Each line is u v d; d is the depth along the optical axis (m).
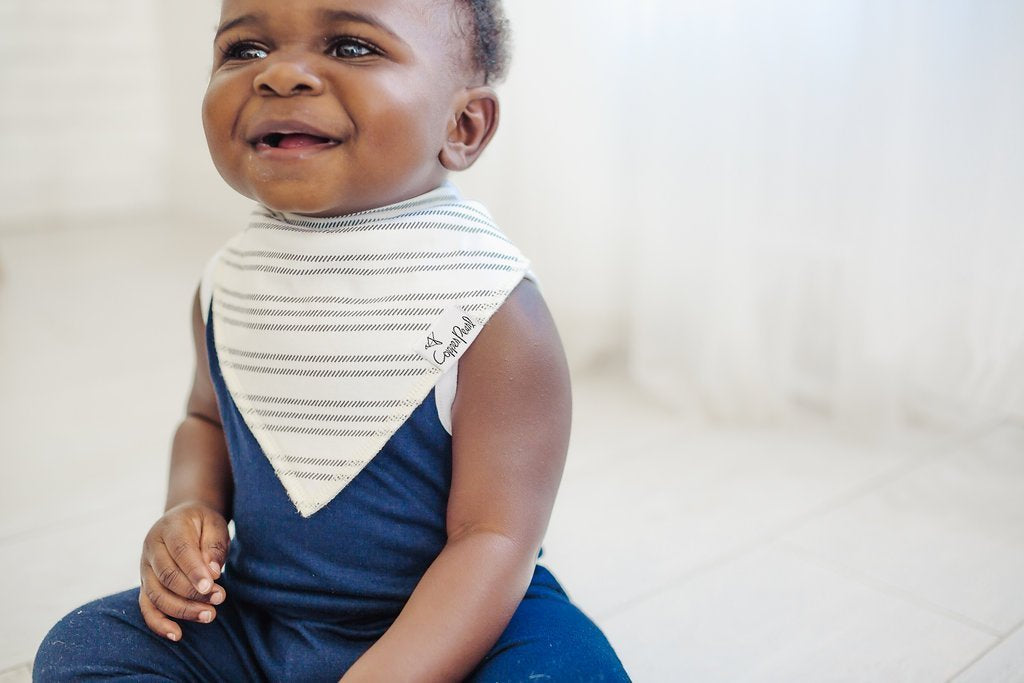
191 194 2.80
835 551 1.12
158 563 0.71
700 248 1.46
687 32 1.41
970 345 1.35
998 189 1.28
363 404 0.68
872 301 1.36
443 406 0.68
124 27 2.81
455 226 0.70
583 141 1.54
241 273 0.73
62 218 2.82
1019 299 1.30
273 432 0.70
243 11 0.66
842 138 1.36
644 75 1.49
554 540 1.15
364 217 0.69
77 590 1.05
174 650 0.70
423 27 0.67
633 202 1.57
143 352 1.79
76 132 2.80
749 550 1.12
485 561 0.66
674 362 1.53
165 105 2.88
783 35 1.34
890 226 1.33
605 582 1.06
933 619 1.00
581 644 0.67
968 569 1.08
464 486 0.68
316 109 0.63
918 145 1.30
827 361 1.47
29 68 2.72
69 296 2.12
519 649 0.66
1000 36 1.25
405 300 0.68
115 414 1.52
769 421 1.46
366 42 0.65
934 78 1.28
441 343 0.67
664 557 1.11
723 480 1.29
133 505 1.24
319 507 0.69
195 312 0.81
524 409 0.68
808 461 1.33
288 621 0.71
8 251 2.49
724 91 1.39
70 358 1.76
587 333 1.62
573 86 1.52
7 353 1.78
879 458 1.34
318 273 0.69
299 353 0.69
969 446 1.36
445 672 0.64
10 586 1.06
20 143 2.74
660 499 1.24
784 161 1.38
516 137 1.57
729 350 1.44
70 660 0.68
